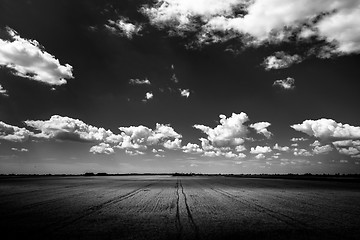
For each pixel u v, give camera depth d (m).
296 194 28.11
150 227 11.27
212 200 21.97
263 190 34.09
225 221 12.73
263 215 14.51
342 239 9.44
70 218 13.17
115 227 11.21
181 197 24.38
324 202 20.73
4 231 10.32
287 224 12.02
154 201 20.94
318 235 10.01
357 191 32.47
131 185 45.12
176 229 10.93
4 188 34.06
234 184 51.03
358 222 12.54
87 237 9.59
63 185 42.91
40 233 10.07
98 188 36.19
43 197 22.94
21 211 15.20
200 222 12.45
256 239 9.44
